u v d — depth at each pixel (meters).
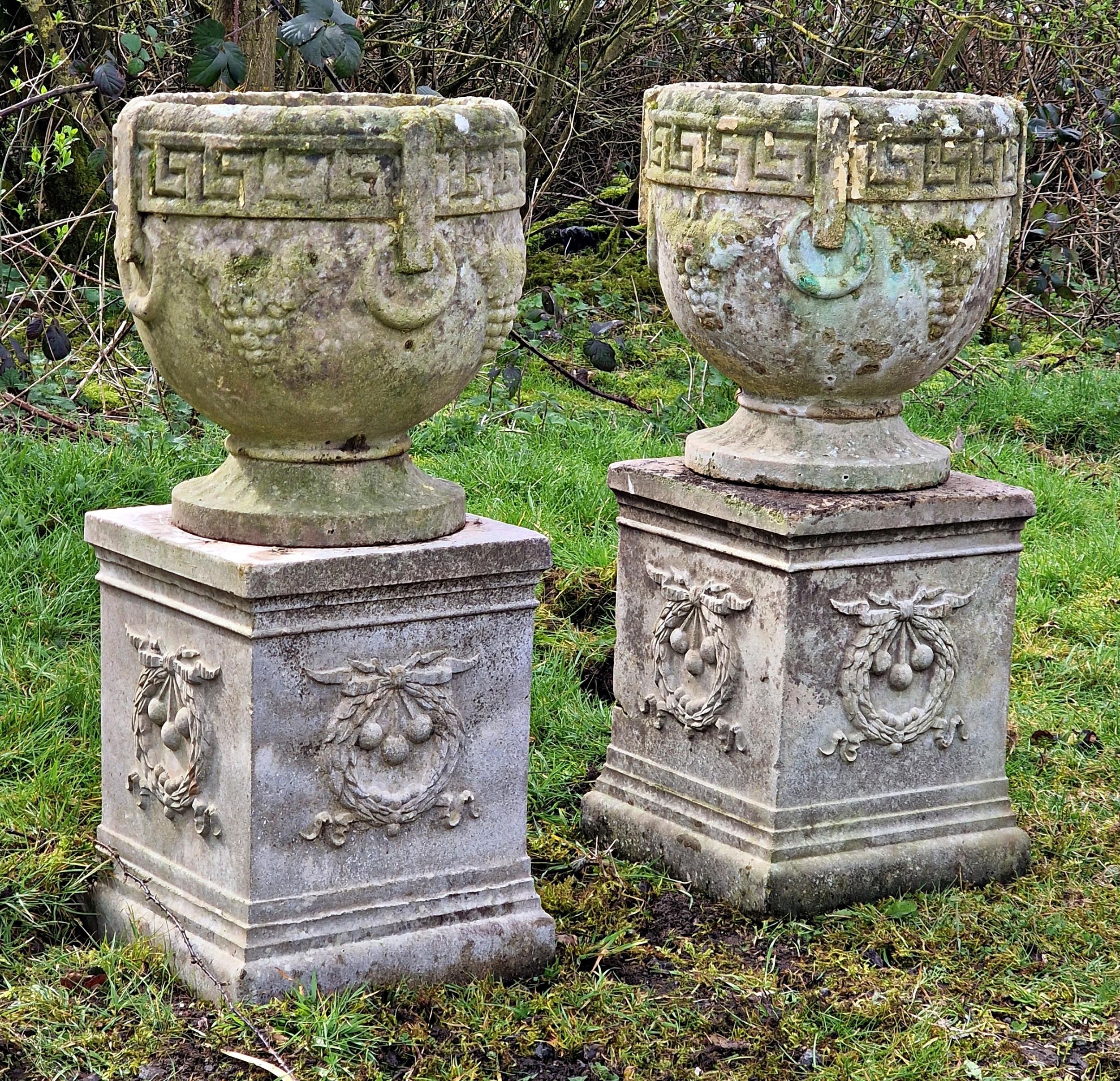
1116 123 7.59
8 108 5.44
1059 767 4.30
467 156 2.86
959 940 3.46
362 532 2.97
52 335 5.63
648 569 3.76
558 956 3.33
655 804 3.79
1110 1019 3.19
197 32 5.11
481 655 3.12
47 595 4.53
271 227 2.76
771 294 3.38
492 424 6.25
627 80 8.38
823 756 3.54
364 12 7.83
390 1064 2.92
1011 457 6.52
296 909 3.01
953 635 3.63
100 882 3.35
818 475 3.50
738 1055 3.03
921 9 7.77
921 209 3.34
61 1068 2.85
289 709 2.93
